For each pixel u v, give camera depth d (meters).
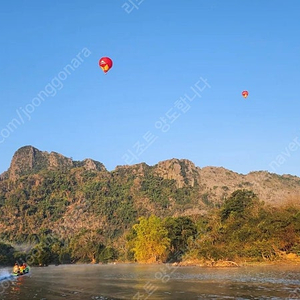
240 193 100.19
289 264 65.50
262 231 75.44
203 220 111.19
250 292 30.84
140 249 101.69
